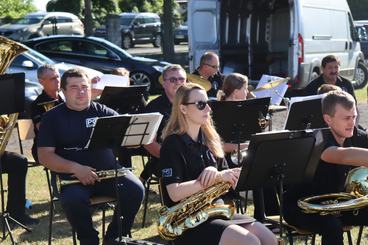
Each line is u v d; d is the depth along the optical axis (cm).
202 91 503
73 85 609
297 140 485
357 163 514
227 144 686
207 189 488
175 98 505
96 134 553
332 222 523
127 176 613
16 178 743
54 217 793
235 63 1694
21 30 3203
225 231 471
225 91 754
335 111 523
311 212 513
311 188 540
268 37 1744
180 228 482
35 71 1644
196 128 506
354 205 505
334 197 531
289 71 1639
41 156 603
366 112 1570
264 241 487
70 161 595
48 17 3312
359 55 1978
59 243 701
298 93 1681
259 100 682
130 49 3881
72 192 584
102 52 2008
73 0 4022
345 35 1891
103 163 615
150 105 732
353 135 559
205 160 507
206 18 1666
